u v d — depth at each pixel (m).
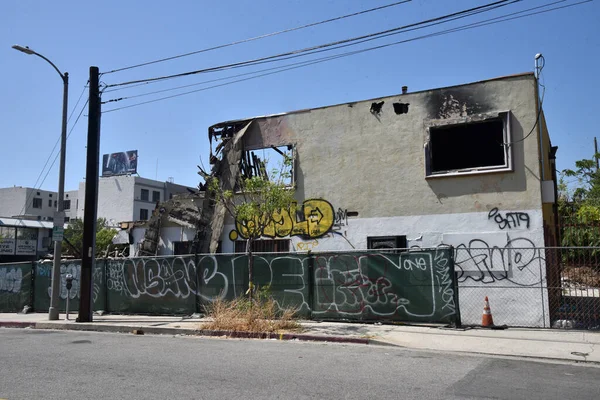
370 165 14.64
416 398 5.88
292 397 5.90
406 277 11.84
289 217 15.53
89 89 14.59
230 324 11.63
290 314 12.04
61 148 15.23
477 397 5.93
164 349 9.54
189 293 14.38
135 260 15.41
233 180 16.42
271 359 8.37
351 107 15.12
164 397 5.92
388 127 14.52
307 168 15.55
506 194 12.83
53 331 13.02
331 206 15.03
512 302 12.30
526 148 12.74
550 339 9.92
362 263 12.34
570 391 6.25
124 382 6.71
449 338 10.15
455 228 13.29
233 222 16.33
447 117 13.73
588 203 27.72
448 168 15.27
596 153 33.91
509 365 7.91
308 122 15.77
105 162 76.00
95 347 9.91
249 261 12.91
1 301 18.33
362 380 6.80
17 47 13.97
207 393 6.09
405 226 13.92
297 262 12.98
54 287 14.80
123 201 68.06
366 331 10.98
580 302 12.22
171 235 17.80
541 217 12.38
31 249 49.69
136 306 15.22
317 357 8.55
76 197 77.94
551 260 12.72
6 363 8.21
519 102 12.95
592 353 8.69
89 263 14.09
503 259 12.54
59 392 6.18
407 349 9.37
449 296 11.38
